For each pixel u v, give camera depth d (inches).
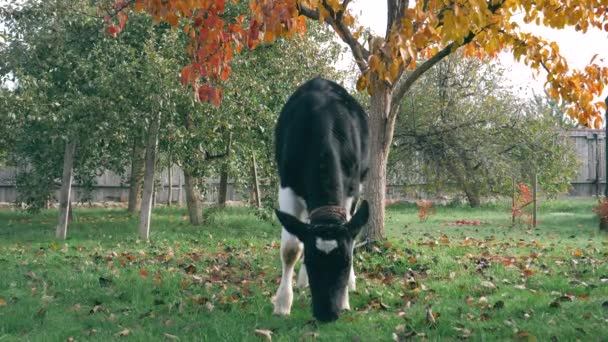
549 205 944.9
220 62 272.8
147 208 479.8
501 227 622.8
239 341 202.1
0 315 231.6
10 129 460.1
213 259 373.1
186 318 231.0
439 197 1001.5
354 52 366.9
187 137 471.2
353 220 206.4
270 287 284.5
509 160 914.7
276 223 604.7
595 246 438.9
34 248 425.1
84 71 450.9
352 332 206.8
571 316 225.5
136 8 267.7
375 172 391.9
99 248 422.3
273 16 248.7
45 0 460.1
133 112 438.6
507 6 327.6
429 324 217.0
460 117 921.5
